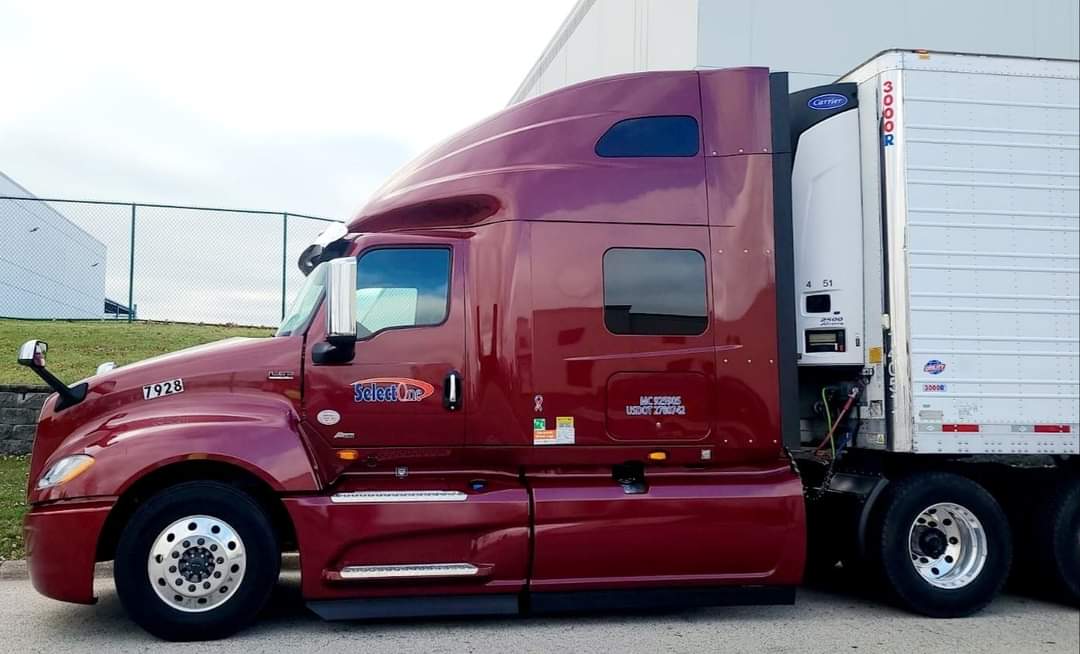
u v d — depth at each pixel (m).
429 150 6.68
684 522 5.99
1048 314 6.47
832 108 6.67
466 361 6.11
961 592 6.38
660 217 6.29
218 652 5.36
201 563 5.52
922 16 12.44
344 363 6.03
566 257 6.18
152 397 5.92
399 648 5.51
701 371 6.22
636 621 6.28
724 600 6.09
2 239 16.38
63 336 14.70
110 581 7.37
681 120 6.46
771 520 6.07
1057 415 6.41
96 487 5.47
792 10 11.99
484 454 6.09
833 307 6.57
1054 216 6.54
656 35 13.09
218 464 5.81
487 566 5.83
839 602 6.91
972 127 6.48
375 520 5.72
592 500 5.95
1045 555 6.66
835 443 6.75
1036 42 12.90
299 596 6.92
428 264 6.20
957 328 6.34
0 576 7.30
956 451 6.26
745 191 6.38
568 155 6.35
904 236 6.31
